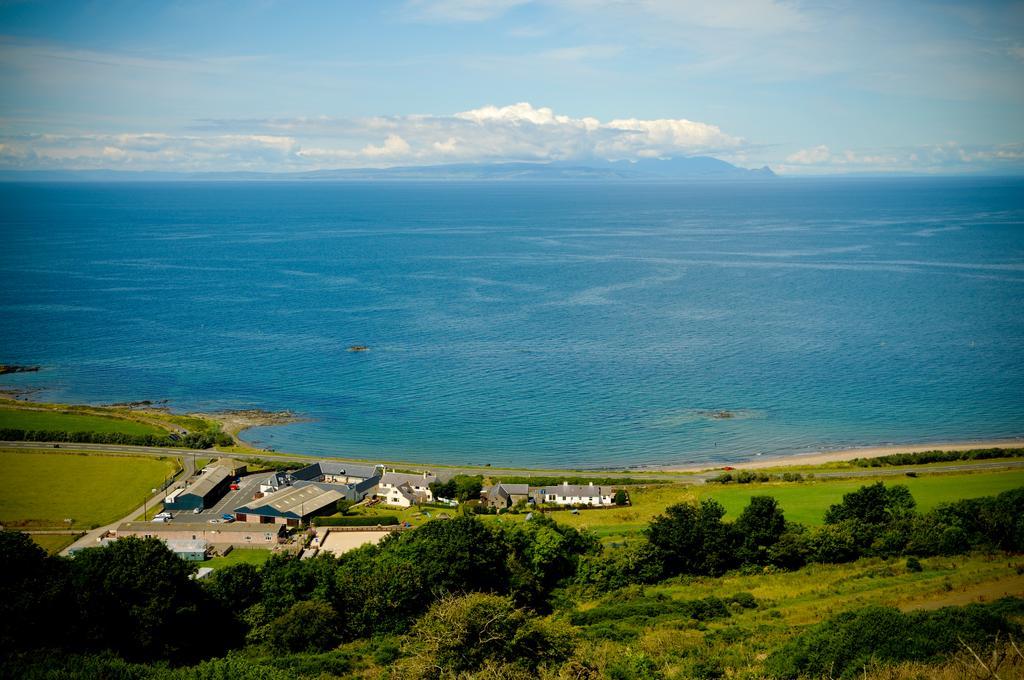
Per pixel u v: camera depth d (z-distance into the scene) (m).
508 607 65.50
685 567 98.75
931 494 123.50
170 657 75.12
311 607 80.31
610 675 64.56
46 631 72.81
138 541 81.69
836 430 164.25
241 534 111.31
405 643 73.56
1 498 126.69
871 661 60.72
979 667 54.66
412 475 134.12
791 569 98.56
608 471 144.12
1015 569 88.75
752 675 63.44
